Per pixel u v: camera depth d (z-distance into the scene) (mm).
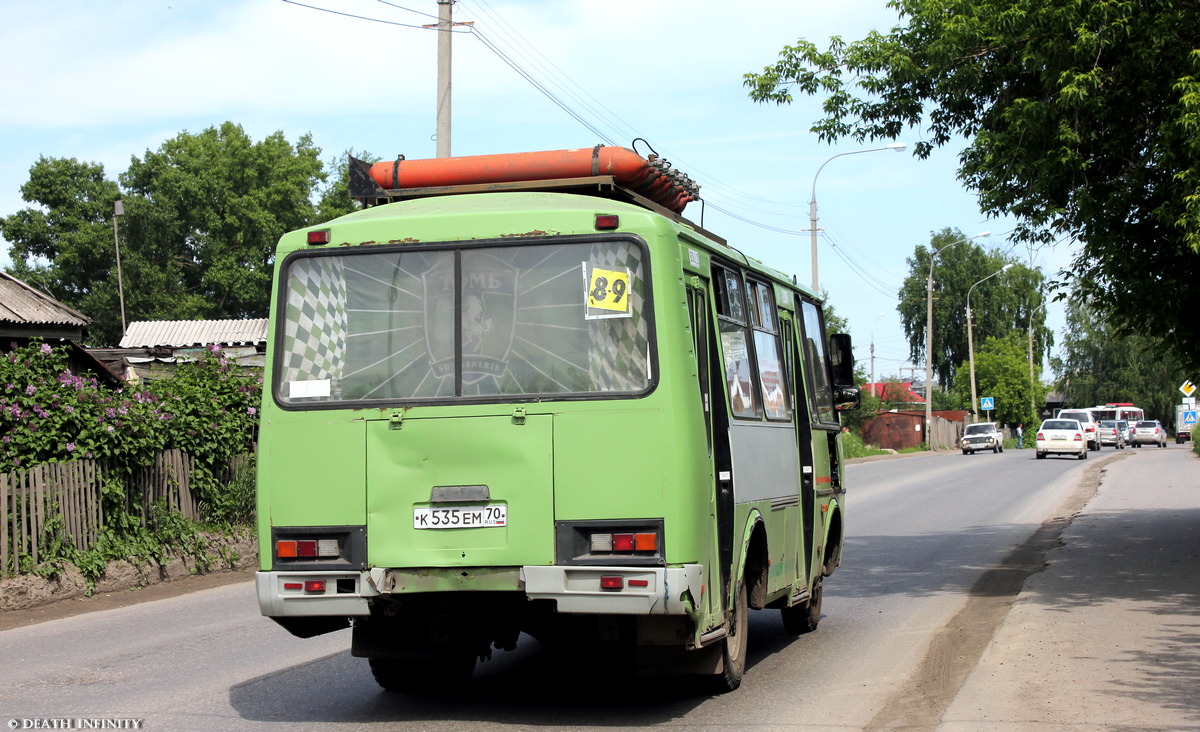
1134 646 8305
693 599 6195
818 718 6789
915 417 71125
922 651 8977
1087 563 13266
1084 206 10797
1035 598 10766
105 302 54531
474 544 6355
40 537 12492
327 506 6539
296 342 6762
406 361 6633
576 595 6203
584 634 6762
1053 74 10617
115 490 13492
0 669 8750
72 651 9539
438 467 6449
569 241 6555
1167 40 10359
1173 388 89500
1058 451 47250
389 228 6766
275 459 6633
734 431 7422
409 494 6457
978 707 6688
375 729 6660
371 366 6660
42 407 13047
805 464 9641
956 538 17719
